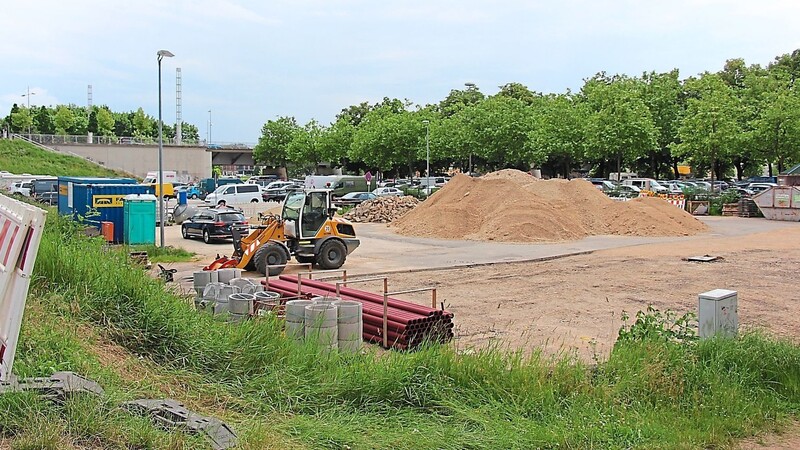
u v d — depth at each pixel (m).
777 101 50.00
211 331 8.05
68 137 81.31
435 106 84.12
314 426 6.27
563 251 25.67
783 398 8.38
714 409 7.76
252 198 46.81
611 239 30.59
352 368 7.62
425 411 7.11
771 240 29.47
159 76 23.03
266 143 88.50
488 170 66.44
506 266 21.78
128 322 7.81
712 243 28.55
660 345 8.97
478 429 6.68
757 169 71.69
